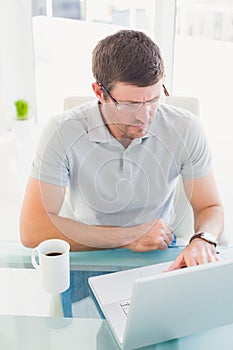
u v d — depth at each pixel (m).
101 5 3.20
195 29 2.92
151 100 1.18
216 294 0.86
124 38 1.18
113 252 1.22
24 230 1.26
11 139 3.52
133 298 0.78
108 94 1.20
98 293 1.05
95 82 1.24
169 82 2.79
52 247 1.13
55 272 1.05
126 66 1.13
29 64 3.40
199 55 2.99
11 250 1.24
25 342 0.92
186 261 1.13
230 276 0.83
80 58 3.40
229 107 3.21
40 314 1.01
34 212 1.26
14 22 3.25
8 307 1.02
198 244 1.18
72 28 3.32
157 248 1.22
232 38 3.02
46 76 3.48
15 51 3.34
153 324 0.85
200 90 3.11
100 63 1.18
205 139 1.36
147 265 1.17
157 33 2.71
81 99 1.52
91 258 1.20
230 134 3.29
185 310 0.86
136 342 0.89
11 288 1.09
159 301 0.80
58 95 3.54
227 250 1.21
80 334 0.95
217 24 2.95
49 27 3.33
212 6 2.90
